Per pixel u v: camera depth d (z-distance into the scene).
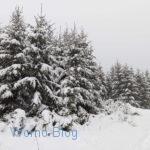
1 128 14.00
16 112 14.99
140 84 51.00
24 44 17.08
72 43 21.47
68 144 13.22
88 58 22.89
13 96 16.41
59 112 17.06
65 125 15.16
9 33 16.84
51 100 17.27
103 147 13.01
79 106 19.06
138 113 22.20
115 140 14.16
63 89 17.80
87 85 20.22
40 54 17.17
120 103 23.05
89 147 12.96
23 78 16.09
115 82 43.19
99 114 21.25
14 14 17.00
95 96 22.30
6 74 16.28
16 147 11.98
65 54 22.03
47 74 17.55
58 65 20.70
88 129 16.44
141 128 16.91
